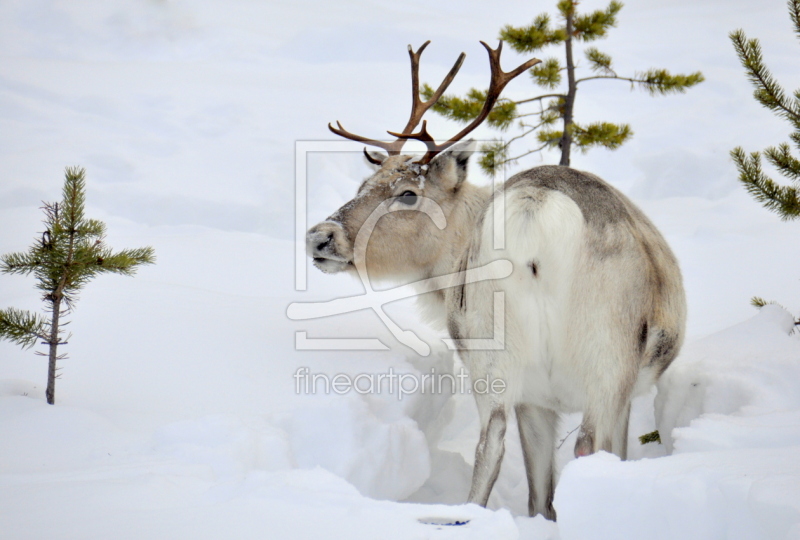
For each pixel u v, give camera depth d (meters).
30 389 17.91
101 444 14.52
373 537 9.48
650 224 16.06
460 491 18.28
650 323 14.23
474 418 21.53
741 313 27.28
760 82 21.69
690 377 17.64
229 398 18.11
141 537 9.45
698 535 9.35
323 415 16.19
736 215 48.31
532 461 15.61
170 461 13.25
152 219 52.75
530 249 13.31
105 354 20.20
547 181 14.31
